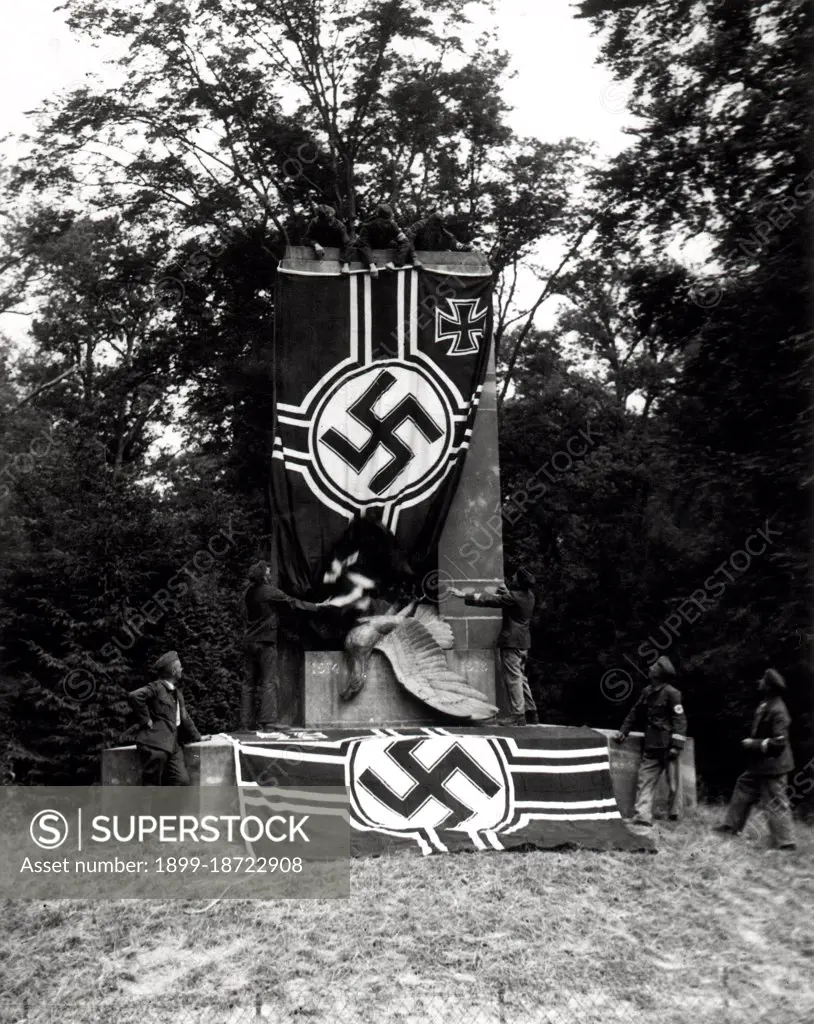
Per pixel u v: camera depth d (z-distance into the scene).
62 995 10.41
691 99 24.92
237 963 10.90
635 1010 9.98
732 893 12.76
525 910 12.07
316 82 32.06
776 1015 9.86
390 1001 10.09
